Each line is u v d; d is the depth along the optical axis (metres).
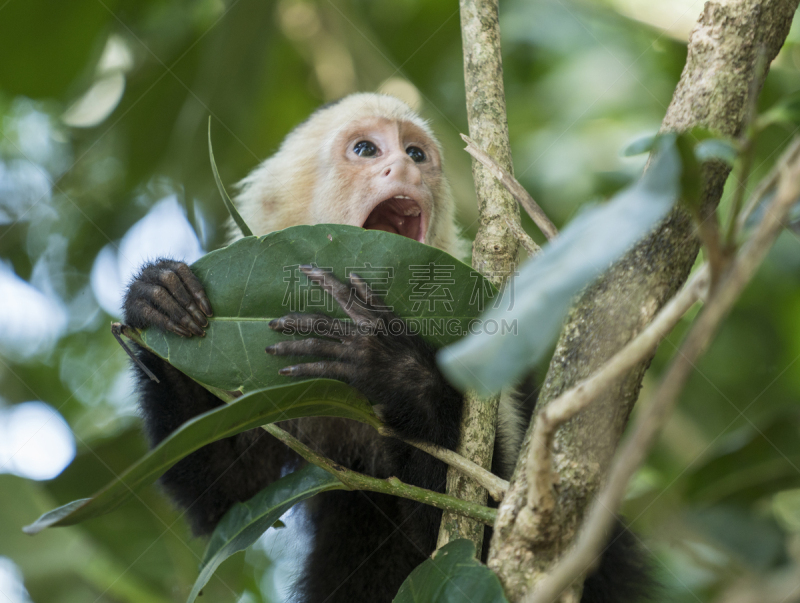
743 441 3.55
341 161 5.33
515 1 8.26
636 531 4.97
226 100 7.22
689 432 5.97
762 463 3.59
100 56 6.60
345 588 4.80
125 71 7.61
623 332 2.37
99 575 5.01
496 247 3.29
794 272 6.25
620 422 2.38
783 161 1.69
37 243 7.81
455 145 7.22
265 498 3.56
